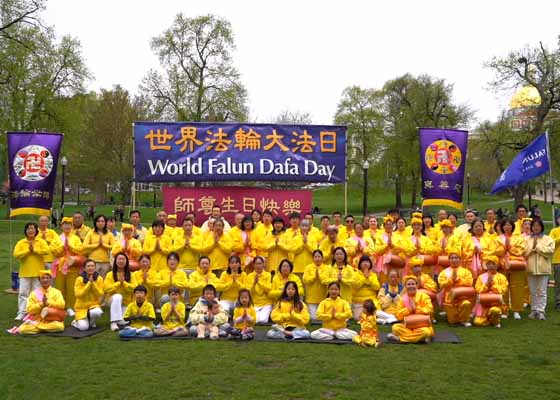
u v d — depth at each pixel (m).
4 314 10.67
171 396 6.14
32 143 11.71
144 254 10.48
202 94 35.50
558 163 31.97
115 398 6.08
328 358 7.68
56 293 9.40
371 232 12.44
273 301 10.48
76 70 33.53
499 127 34.25
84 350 8.05
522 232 11.59
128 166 47.31
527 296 11.91
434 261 11.27
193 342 8.62
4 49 28.62
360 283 10.41
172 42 35.28
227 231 12.05
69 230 11.02
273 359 7.63
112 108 47.38
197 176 13.73
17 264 17.92
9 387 6.39
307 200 14.27
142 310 9.18
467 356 7.80
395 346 8.43
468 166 57.81
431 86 42.88
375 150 46.41
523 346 8.37
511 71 31.53
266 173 13.81
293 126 13.92
